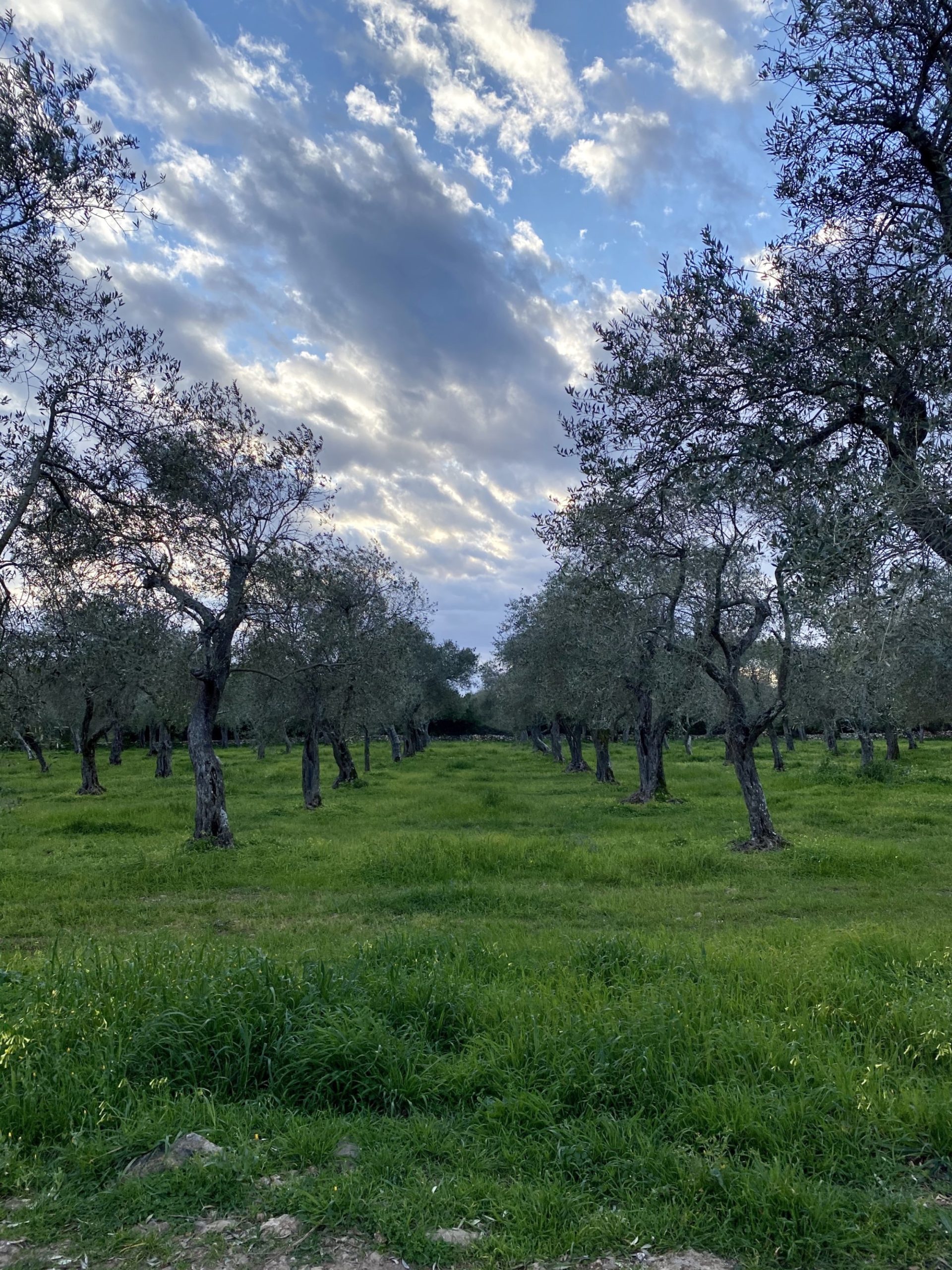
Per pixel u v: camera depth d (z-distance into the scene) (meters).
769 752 52.28
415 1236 3.16
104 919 9.99
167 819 20.45
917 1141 3.75
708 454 7.20
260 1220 3.32
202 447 12.71
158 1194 3.45
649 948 6.84
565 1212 3.30
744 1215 3.23
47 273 8.53
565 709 32.38
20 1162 3.70
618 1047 4.52
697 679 20.03
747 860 13.28
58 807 24.72
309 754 24.20
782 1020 5.07
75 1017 4.88
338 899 10.96
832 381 6.27
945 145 5.86
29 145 7.83
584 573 14.31
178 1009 4.83
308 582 16.98
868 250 6.55
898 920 9.38
